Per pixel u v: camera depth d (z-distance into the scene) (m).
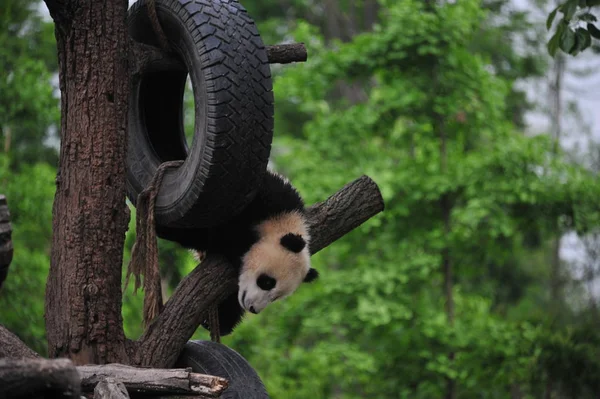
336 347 21.77
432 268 22.23
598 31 11.47
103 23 8.84
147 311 9.14
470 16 22.33
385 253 22.95
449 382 21.89
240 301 10.09
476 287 30.23
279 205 10.26
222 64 8.62
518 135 23.09
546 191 21.38
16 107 21.44
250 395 8.84
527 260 34.09
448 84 22.19
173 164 9.49
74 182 8.72
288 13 47.06
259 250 9.94
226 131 8.56
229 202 8.98
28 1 24.30
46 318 8.67
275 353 23.23
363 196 10.72
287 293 10.34
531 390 21.83
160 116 10.77
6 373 5.66
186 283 9.41
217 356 9.20
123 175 8.89
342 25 44.53
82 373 7.93
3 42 22.52
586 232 21.81
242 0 46.56
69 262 8.59
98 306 8.56
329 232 10.56
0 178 21.41
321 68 22.78
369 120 22.81
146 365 8.73
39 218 21.72
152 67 9.83
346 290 21.61
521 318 22.86
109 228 8.71
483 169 21.39
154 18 9.37
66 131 8.83
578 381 20.36
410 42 21.53
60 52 8.91
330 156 23.23
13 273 20.45
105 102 8.82
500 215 21.09
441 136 22.61
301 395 23.61
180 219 9.18
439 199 22.17
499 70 37.50
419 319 21.45
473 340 21.11
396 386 22.20
